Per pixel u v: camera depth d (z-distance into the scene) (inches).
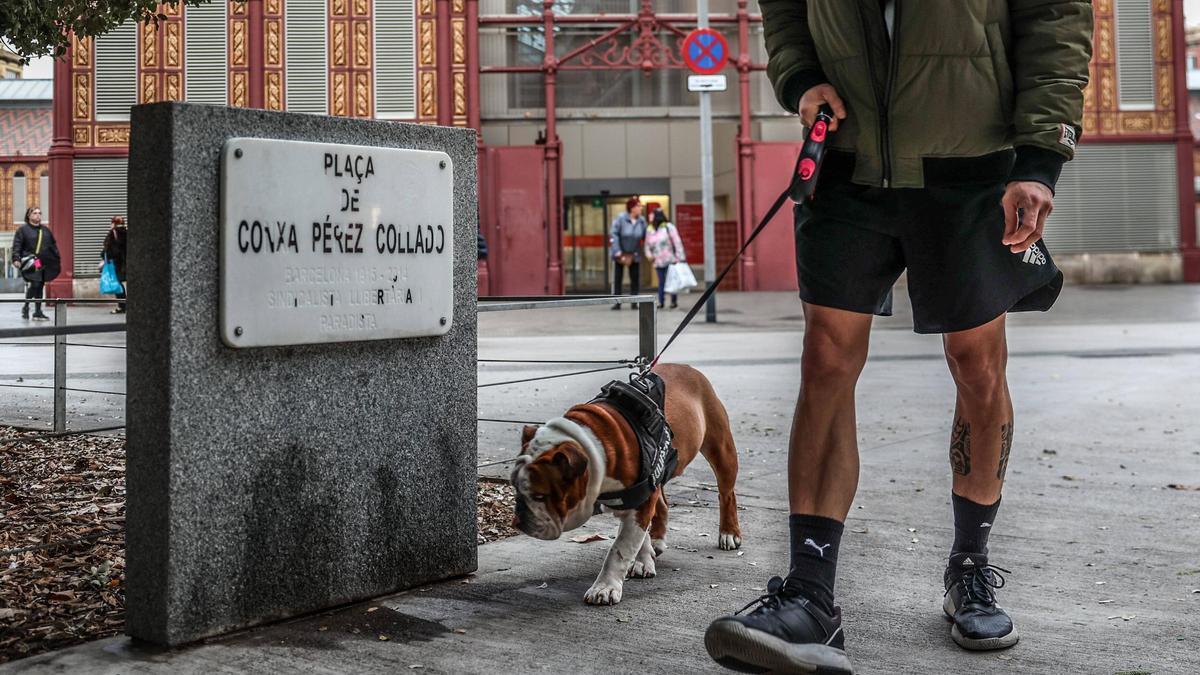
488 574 140.3
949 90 98.7
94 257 952.3
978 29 97.5
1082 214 1078.4
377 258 123.9
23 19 192.7
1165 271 1083.3
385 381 127.7
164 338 105.5
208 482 109.3
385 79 975.6
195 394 107.6
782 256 1026.7
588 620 120.6
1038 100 98.0
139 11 214.1
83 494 186.1
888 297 112.0
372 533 126.7
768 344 509.4
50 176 949.8
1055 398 326.0
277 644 110.3
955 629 113.3
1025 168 98.0
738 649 94.7
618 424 121.5
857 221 105.1
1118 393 335.9
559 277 991.0
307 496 119.0
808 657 95.3
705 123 661.3
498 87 995.9
